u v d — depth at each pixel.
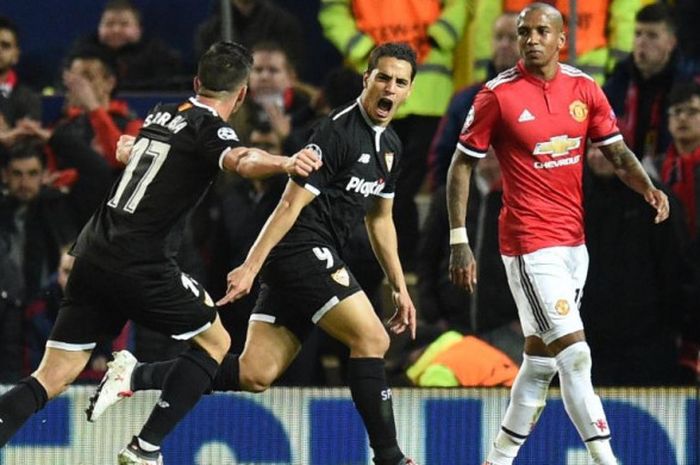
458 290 31.91
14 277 32.22
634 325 31.50
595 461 24.67
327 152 24.09
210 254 32.00
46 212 32.62
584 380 24.62
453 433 29.52
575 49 32.91
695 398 29.61
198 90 23.39
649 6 33.16
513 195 24.97
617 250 31.47
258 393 27.45
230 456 29.56
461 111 33.09
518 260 24.89
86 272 23.00
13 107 33.78
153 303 22.95
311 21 37.59
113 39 35.38
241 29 34.94
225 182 32.84
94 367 31.66
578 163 25.00
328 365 33.38
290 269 24.52
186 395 23.53
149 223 22.69
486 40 34.50
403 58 24.19
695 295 31.56
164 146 22.67
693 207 32.34
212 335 23.73
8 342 32.06
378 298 31.73
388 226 25.81
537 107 24.69
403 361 31.80
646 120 33.38
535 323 24.92
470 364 30.77
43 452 29.39
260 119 32.72
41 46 38.06
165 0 37.81
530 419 25.70
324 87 33.53
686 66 35.34
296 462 29.53
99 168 32.97
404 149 34.25
